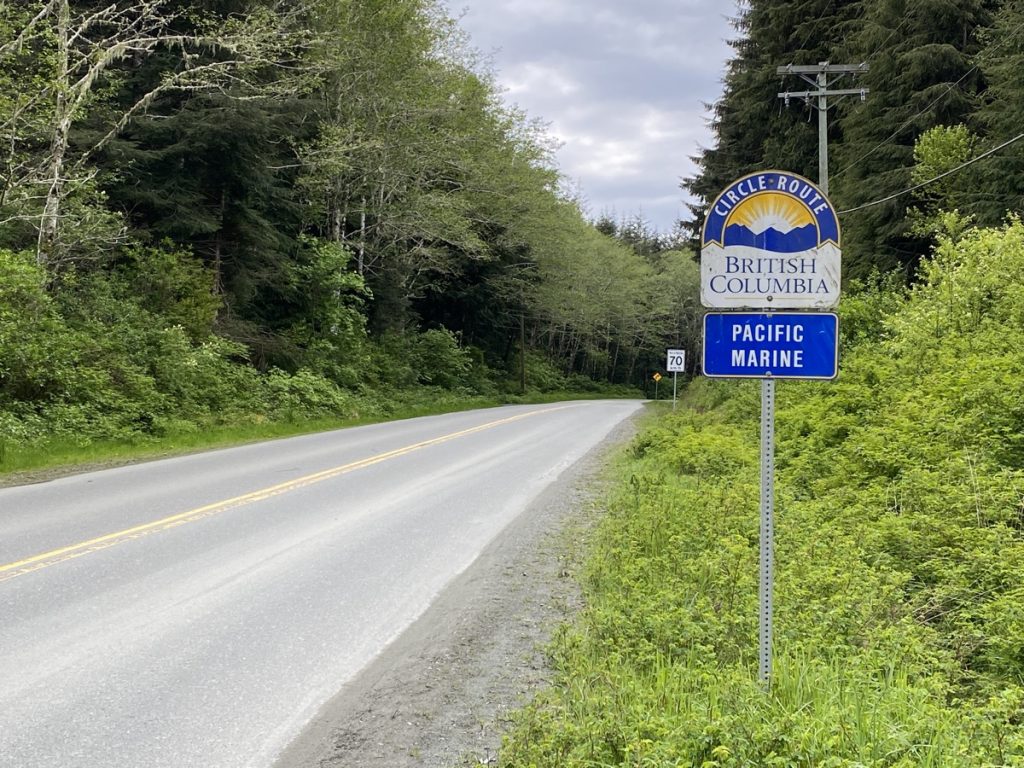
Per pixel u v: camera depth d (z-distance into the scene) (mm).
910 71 22609
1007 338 11867
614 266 66812
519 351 58844
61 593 6625
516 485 12430
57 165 18688
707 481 11148
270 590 6797
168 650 5434
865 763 3295
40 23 18828
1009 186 18219
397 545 8430
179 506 10375
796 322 4332
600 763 3486
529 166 39188
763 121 33312
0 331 16625
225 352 23766
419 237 38562
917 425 9570
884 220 23156
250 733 4262
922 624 5328
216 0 24062
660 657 4801
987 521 6781
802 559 6375
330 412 25984
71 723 4359
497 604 6453
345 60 28625
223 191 24312
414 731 4273
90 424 16922
